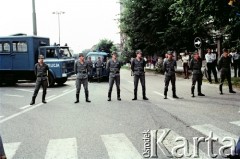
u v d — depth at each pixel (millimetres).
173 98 13008
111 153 5867
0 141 3184
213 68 18609
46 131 7844
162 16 29578
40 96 15242
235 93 14000
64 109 11148
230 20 16688
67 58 20797
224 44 18609
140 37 31750
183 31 26844
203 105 11000
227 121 8344
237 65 21250
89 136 7176
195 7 16906
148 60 42125
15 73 20516
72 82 23953
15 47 20219
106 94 15312
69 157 5727
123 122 8586
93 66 23328
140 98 13398
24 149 6348
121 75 31422
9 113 10703
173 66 13000
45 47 20016
